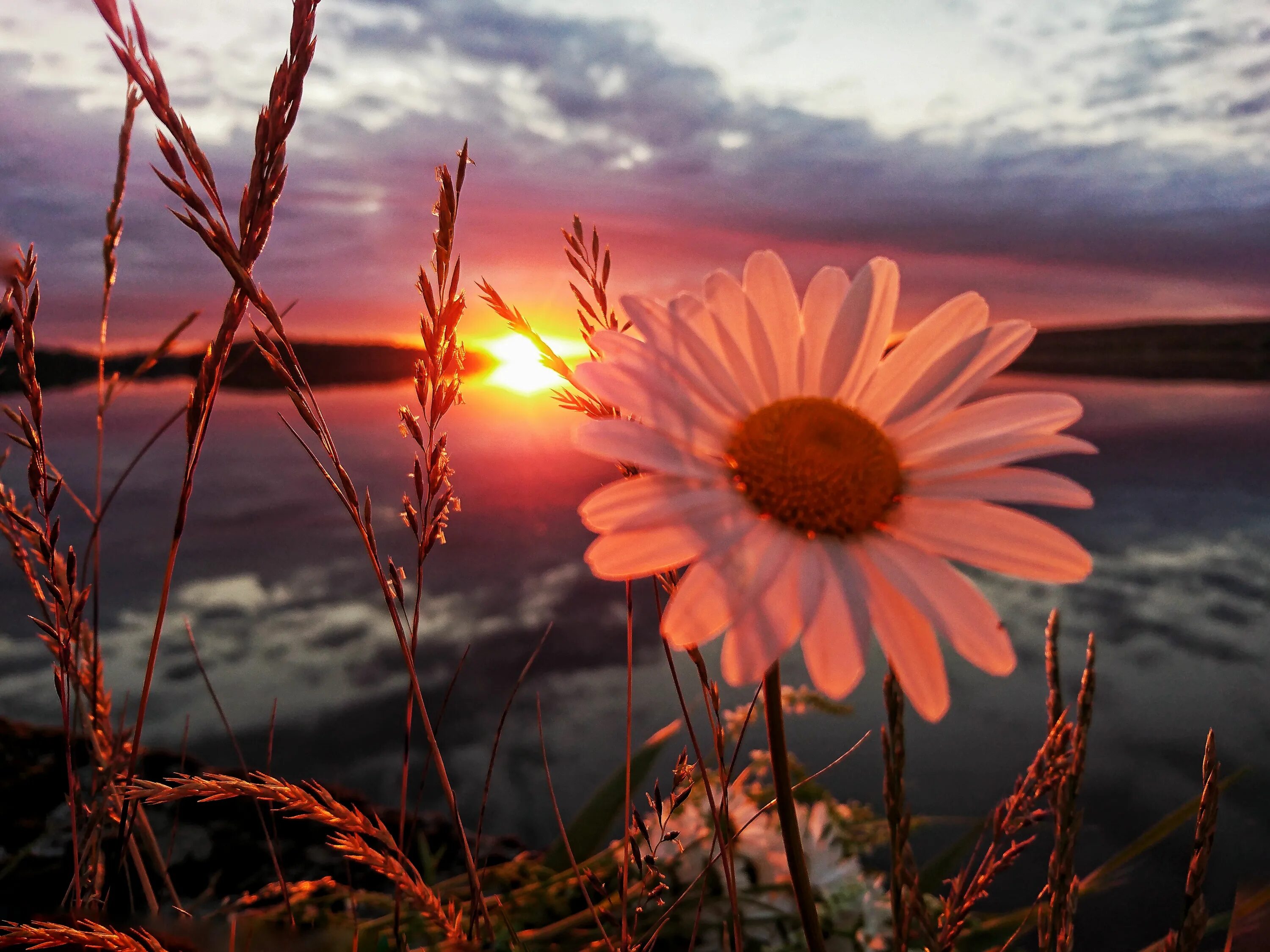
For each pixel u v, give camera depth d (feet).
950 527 0.25
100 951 0.24
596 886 0.27
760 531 0.24
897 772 0.26
